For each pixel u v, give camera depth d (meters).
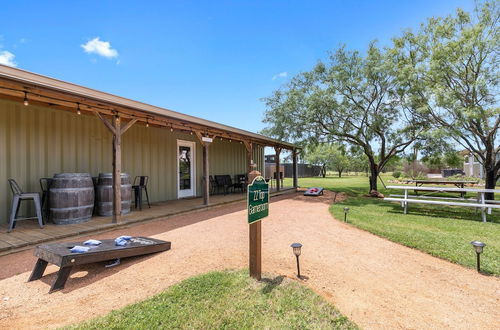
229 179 10.15
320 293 2.38
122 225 4.59
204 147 6.62
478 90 7.73
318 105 8.80
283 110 9.29
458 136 7.70
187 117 5.82
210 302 2.15
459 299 2.33
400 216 5.93
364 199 8.98
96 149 5.95
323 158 26.52
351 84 9.15
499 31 7.35
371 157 9.90
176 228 4.62
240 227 4.71
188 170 8.67
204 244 3.67
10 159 4.59
